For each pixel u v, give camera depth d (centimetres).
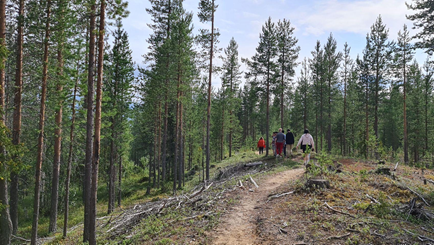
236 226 664
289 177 1151
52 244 1241
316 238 528
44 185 2012
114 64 1777
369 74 2677
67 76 1251
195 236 633
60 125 1334
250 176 1222
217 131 3600
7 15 1135
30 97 1259
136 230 795
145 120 2512
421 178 1053
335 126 3762
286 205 738
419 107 3120
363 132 1889
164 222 786
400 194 768
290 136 1711
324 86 3033
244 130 5978
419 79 3297
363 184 873
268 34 2362
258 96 2470
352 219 585
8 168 897
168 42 2011
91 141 907
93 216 820
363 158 1719
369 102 2694
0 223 999
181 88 2066
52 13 1208
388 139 4322
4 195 1002
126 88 1794
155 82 2128
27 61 1213
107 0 816
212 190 1082
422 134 3192
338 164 1305
